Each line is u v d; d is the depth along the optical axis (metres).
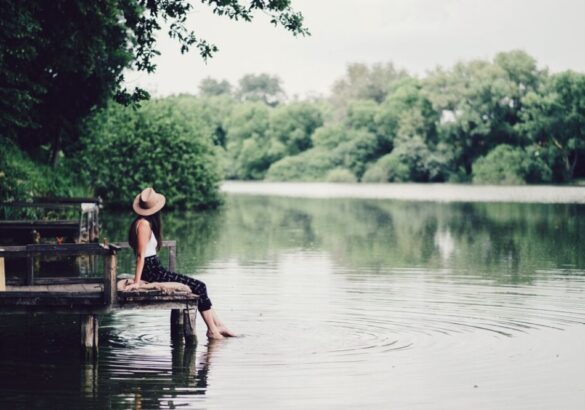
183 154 44.16
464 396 9.26
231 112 112.44
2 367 10.55
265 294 15.88
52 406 8.91
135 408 8.84
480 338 12.09
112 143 43.00
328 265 20.30
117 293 11.41
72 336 12.46
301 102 109.19
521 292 16.05
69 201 24.34
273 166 103.12
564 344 11.69
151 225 12.11
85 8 22.25
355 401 9.09
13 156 29.31
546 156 81.00
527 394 9.35
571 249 24.03
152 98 45.53
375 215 39.72
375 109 96.31
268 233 29.69
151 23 23.66
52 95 32.56
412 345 11.65
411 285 16.98
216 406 8.91
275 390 9.48
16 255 11.38
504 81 84.19
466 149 87.00
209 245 25.22
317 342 11.84
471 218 37.28
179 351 11.39
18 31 20.81
